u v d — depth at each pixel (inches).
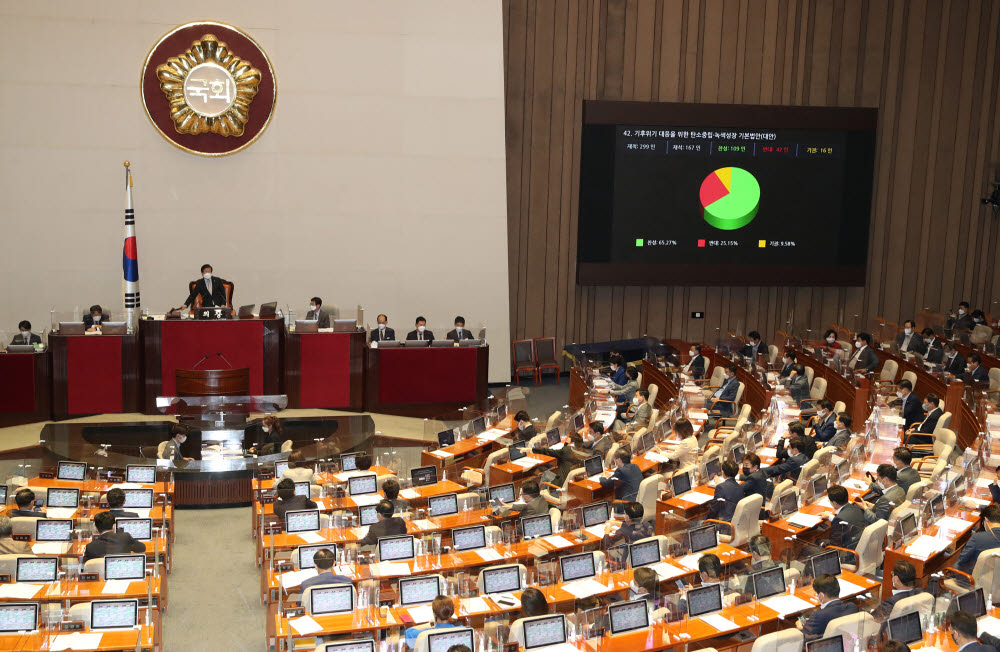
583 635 279.6
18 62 638.5
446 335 671.8
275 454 508.4
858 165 749.3
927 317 768.3
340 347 613.9
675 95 741.9
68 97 645.9
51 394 582.9
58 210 654.5
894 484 392.2
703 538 350.0
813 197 748.0
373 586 302.5
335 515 387.5
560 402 695.7
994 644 268.2
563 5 721.0
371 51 681.6
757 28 747.4
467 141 703.1
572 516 373.1
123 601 286.8
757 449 486.3
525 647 274.4
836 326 769.6
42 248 655.8
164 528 400.5
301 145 679.1
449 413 549.3
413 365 625.3
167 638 348.2
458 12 691.4
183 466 494.0
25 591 312.0
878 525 345.4
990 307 805.2
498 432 534.6
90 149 652.7
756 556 334.3
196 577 405.4
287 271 687.7
